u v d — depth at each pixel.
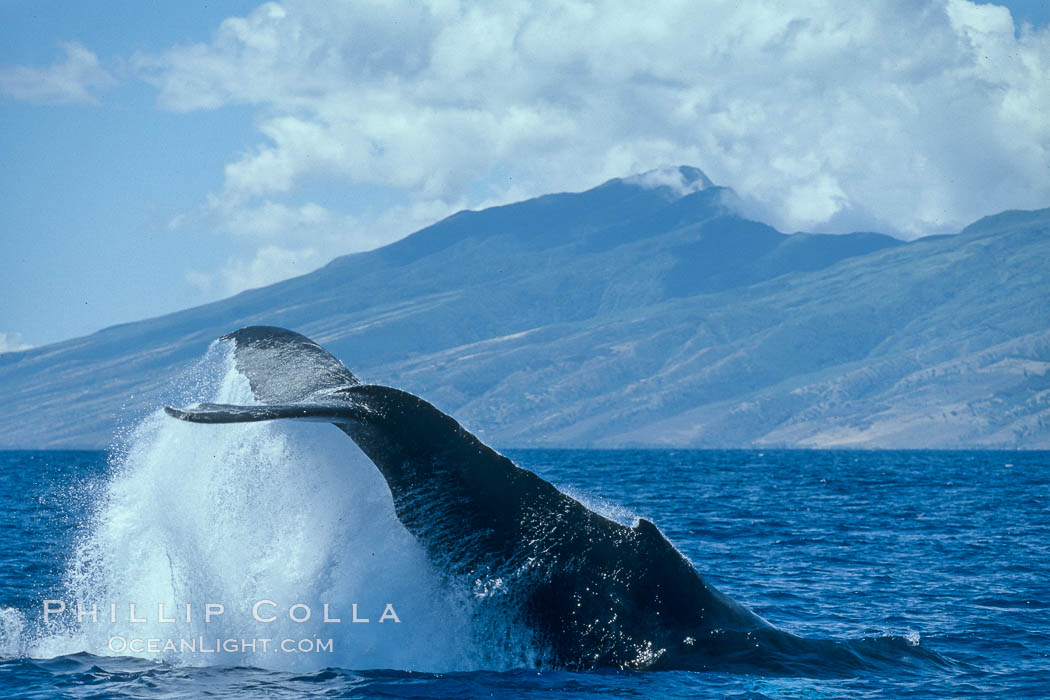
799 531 129.38
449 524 47.12
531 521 47.25
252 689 46.03
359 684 46.44
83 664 50.94
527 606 47.94
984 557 102.12
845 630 64.19
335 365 49.25
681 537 120.50
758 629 51.19
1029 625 65.81
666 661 47.88
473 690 45.31
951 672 51.59
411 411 45.44
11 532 115.38
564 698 44.31
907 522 145.38
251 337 51.47
